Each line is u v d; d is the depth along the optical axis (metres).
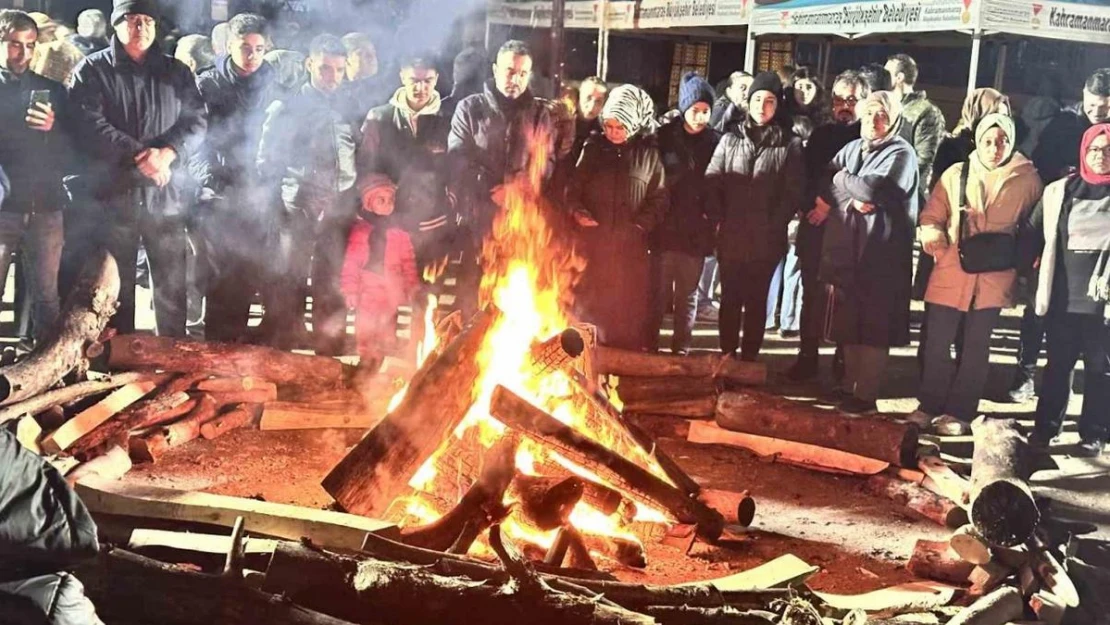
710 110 10.14
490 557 5.57
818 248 10.22
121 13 8.65
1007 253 8.85
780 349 11.82
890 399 10.13
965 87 18.64
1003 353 12.25
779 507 7.18
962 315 9.91
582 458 6.09
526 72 9.30
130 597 4.40
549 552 5.39
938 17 12.05
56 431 6.73
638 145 9.45
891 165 9.12
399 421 5.95
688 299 10.37
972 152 9.03
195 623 4.40
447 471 6.23
